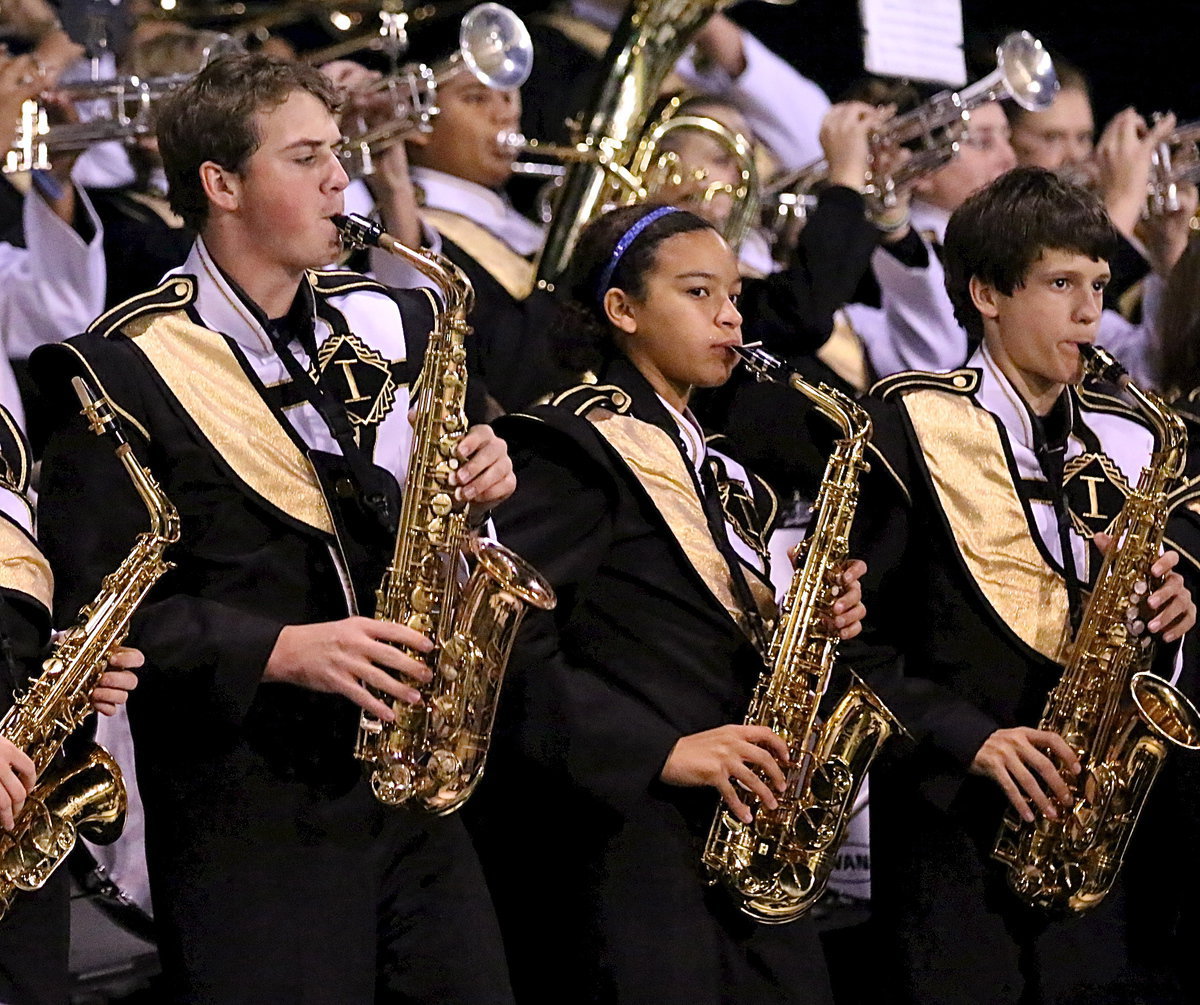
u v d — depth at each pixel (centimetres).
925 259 1944
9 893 1040
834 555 1266
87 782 1077
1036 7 2566
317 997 1061
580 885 1205
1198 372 1633
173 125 1146
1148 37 2564
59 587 1073
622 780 1172
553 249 1759
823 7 2538
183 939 1074
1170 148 2103
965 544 1284
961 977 1269
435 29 2145
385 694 1123
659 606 1227
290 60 1182
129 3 1811
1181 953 1385
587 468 1233
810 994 1230
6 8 1734
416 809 1120
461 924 1118
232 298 1134
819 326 1705
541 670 1191
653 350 1290
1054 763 1280
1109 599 1289
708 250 1292
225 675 1056
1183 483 1384
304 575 1112
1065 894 1286
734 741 1184
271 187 1126
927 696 1270
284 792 1086
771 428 1574
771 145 2395
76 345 1092
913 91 2084
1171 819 1382
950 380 1338
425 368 1152
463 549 1145
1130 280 2095
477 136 1859
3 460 1097
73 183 1625
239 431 1105
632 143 1797
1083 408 1391
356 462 1122
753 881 1214
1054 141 2216
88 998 1391
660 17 1811
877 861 1322
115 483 1081
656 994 1174
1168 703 1290
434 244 1752
